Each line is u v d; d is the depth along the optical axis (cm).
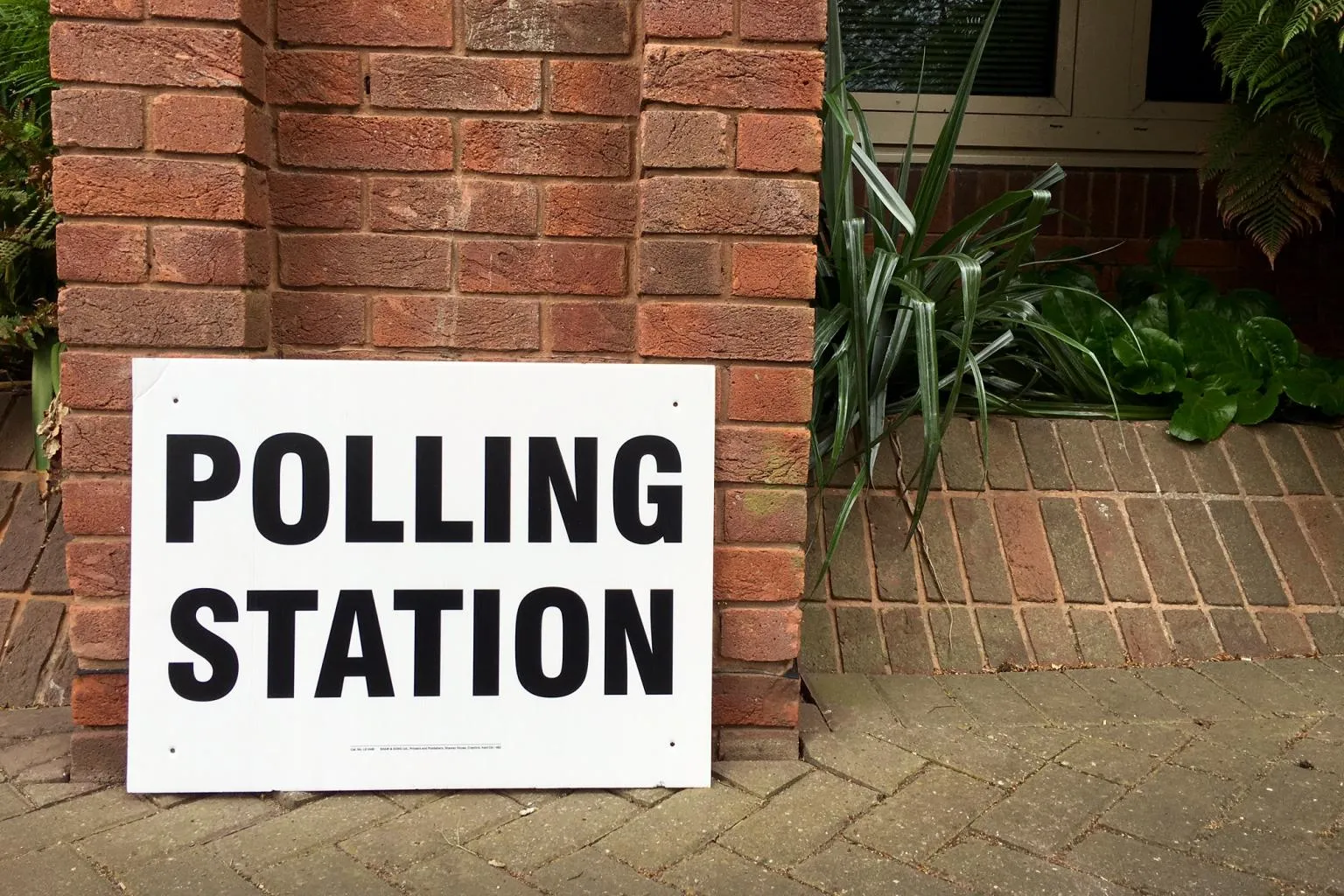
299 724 195
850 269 218
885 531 236
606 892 175
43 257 240
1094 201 309
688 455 198
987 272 269
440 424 196
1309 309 309
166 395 193
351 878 177
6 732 204
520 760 196
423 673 196
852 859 181
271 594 194
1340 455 255
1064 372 259
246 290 194
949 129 244
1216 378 261
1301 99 263
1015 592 232
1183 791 194
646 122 194
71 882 176
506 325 203
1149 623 231
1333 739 207
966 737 207
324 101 198
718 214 195
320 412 195
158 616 193
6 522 225
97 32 187
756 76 193
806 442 199
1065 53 306
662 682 198
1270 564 239
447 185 200
